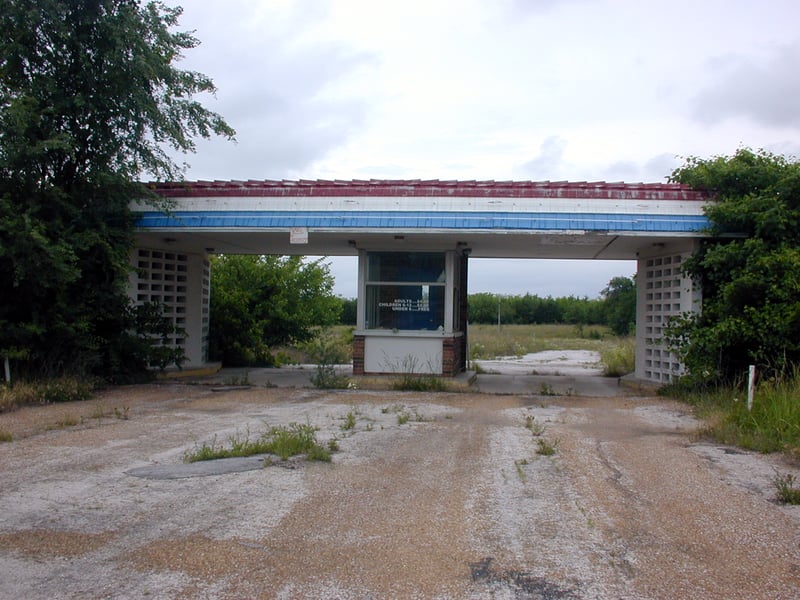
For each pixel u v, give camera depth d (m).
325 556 5.03
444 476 7.32
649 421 11.34
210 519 5.80
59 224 13.57
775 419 9.52
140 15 14.43
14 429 9.91
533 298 72.25
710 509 6.24
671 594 4.47
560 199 15.02
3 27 13.48
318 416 11.41
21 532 5.47
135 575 4.67
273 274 26.42
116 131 14.84
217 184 15.72
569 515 6.03
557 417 11.65
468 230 14.98
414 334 16.89
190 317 19.75
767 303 13.17
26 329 13.22
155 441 9.06
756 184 14.72
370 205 15.34
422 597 4.39
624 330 50.50
